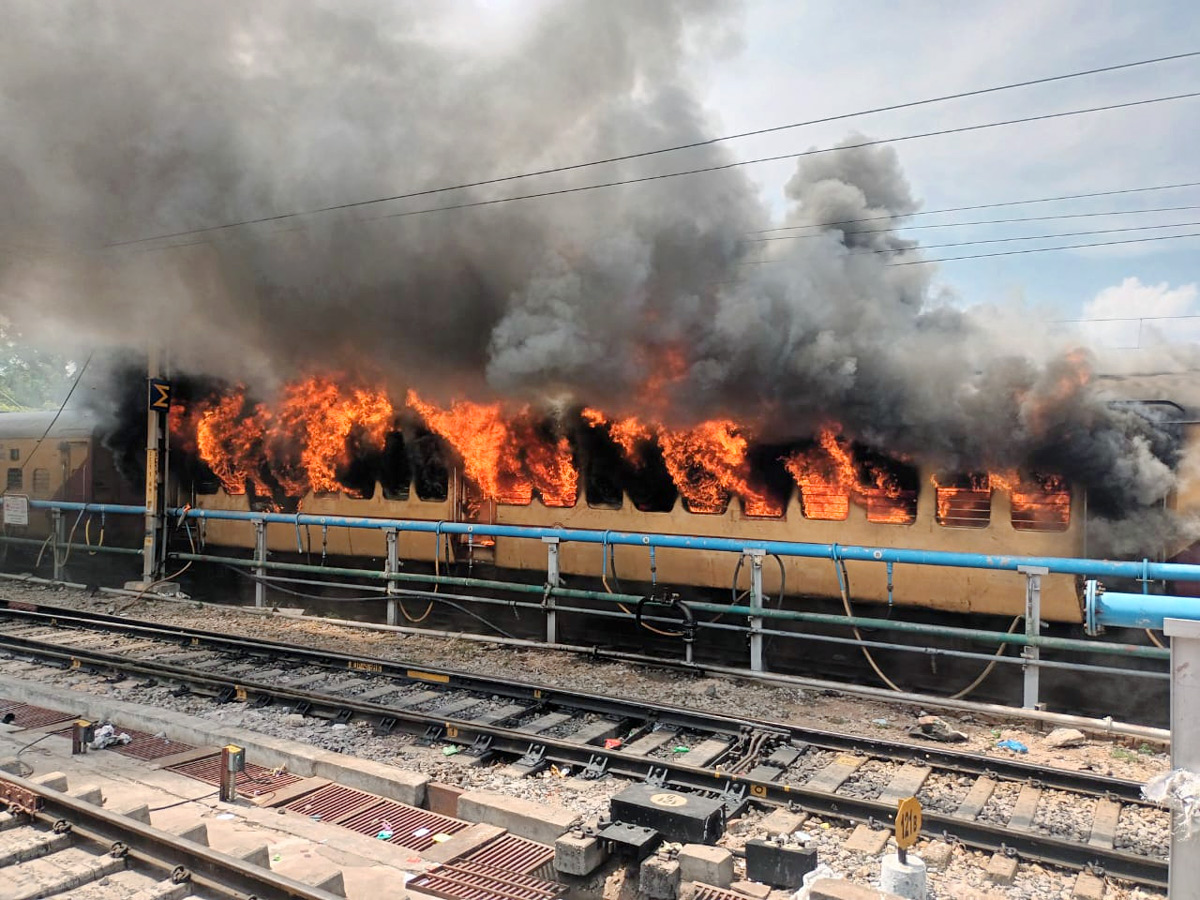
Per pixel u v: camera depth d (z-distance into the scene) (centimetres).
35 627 1092
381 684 816
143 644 994
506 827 509
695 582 959
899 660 862
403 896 423
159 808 516
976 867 467
